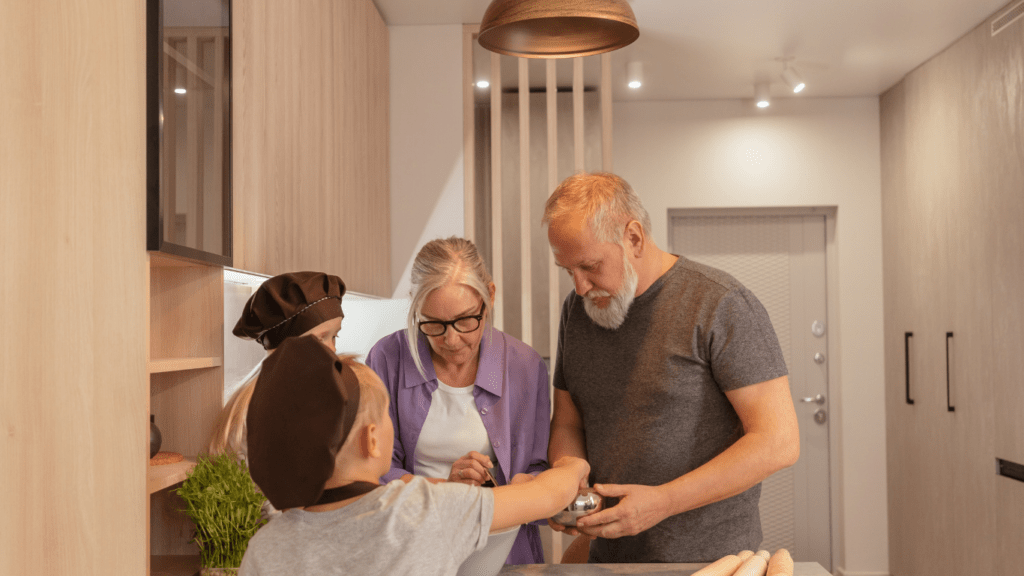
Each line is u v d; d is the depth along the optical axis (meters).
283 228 1.94
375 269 3.01
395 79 3.32
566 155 3.84
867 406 4.25
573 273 1.47
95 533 1.30
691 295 1.50
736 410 1.47
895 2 3.01
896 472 4.07
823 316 4.42
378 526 0.83
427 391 1.62
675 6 3.06
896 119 4.05
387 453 0.91
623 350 1.55
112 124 1.31
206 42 1.51
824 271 4.43
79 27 1.31
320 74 2.28
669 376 1.49
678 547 1.51
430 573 0.85
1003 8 3.05
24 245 1.31
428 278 1.44
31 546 1.30
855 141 4.29
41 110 1.31
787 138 4.31
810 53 3.60
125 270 1.31
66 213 1.31
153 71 1.31
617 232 1.44
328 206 2.35
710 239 4.47
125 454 1.31
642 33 3.33
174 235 1.37
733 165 4.31
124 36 1.31
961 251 3.35
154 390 1.62
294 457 0.80
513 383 1.64
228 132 1.61
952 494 3.44
